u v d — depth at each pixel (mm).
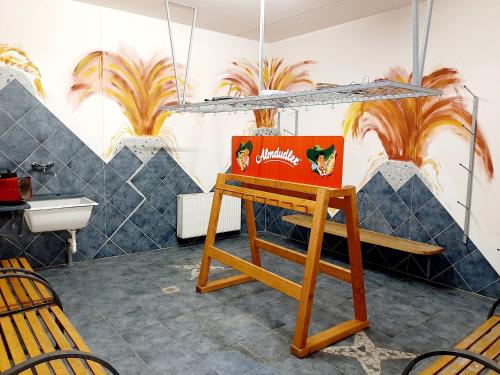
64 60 4008
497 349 1955
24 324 2064
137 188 4656
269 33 5121
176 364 2410
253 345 2662
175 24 4719
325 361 2490
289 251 3529
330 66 4836
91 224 4367
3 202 3367
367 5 4000
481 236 3604
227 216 5324
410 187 4113
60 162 4105
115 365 2379
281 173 2990
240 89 5445
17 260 3344
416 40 2406
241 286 3723
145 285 3688
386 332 2887
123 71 4387
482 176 3551
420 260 4086
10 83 3758
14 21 3713
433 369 1760
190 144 5039
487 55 3443
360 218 4648
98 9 4145
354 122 4605
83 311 3105
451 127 3732
